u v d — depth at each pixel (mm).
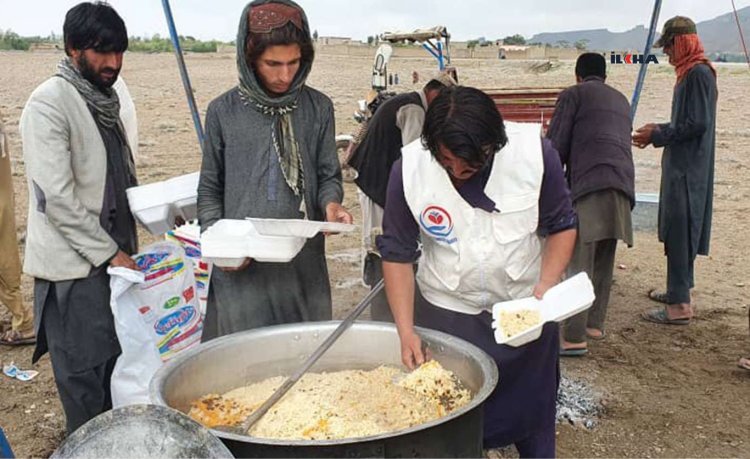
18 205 8594
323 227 2756
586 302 2521
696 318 5555
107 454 1770
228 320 3184
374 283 4430
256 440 1901
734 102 20438
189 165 11312
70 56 3168
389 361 2742
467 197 2541
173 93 22250
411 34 6426
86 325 3293
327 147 3240
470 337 2812
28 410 4168
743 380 4539
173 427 1773
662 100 19641
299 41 2936
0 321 5293
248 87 3004
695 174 5141
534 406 2834
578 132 4730
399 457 1946
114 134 3340
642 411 4176
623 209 4699
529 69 28109
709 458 3715
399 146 4152
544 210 2650
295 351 2709
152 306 3379
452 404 2467
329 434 2256
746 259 7074
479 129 2230
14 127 14508
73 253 3213
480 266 2656
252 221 2709
